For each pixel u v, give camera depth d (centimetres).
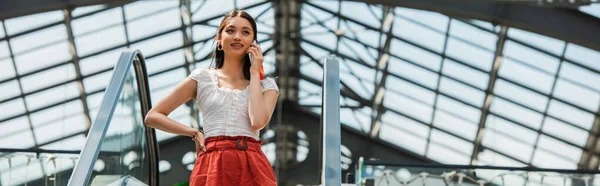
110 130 550
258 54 427
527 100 2227
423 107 2470
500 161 2497
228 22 433
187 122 2755
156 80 2445
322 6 2306
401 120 2577
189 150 2906
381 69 2416
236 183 403
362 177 866
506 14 1983
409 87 2416
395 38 2267
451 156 2606
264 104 413
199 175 406
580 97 2123
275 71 2680
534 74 2134
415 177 870
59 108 2364
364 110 2616
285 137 2930
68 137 2473
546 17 1958
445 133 2512
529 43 2044
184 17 2231
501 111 2308
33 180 919
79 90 2317
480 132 2433
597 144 2233
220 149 407
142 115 745
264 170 411
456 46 2175
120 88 525
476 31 2089
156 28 2238
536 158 2416
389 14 2194
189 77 429
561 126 2250
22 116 2345
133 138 674
